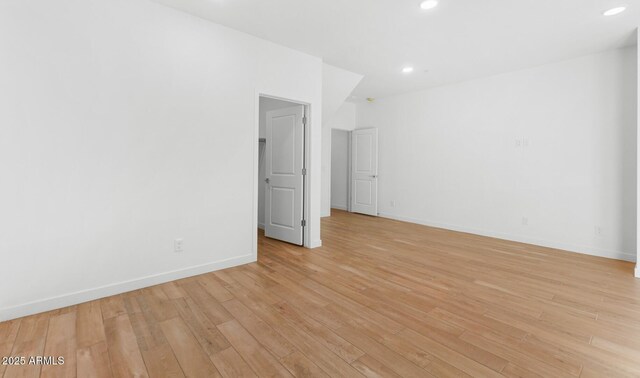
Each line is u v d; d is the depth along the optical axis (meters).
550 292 2.76
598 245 3.96
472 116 5.13
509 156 4.72
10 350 1.82
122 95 2.58
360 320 2.23
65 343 1.90
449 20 3.03
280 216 4.50
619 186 3.80
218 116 3.16
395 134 6.36
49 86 2.26
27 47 2.17
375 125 6.77
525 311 2.39
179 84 2.89
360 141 7.01
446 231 5.33
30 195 2.21
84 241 2.45
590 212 4.01
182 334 2.02
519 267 3.45
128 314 2.28
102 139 2.50
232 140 3.29
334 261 3.60
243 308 2.40
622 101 3.74
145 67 2.69
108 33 2.49
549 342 1.96
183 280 2.96
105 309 2.35
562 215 4.24
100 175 2.50
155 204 2.80
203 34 3.02
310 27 3.20
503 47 3.71
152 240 2.80
